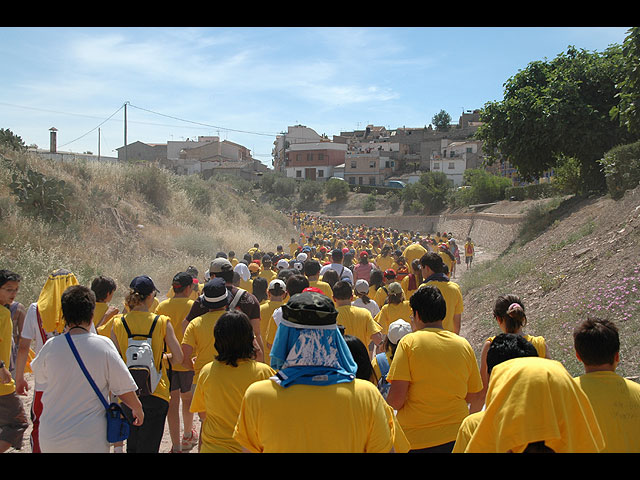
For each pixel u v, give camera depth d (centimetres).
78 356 342
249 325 346
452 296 569
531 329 877
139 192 2372
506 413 222
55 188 1658
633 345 631
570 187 2075
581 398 229
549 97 1919
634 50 1202
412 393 353
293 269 747
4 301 509
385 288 795
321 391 243
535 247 1592
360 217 6159
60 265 1287
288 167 9256
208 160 8625
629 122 1255
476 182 4781
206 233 2311
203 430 350
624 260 882
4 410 478
